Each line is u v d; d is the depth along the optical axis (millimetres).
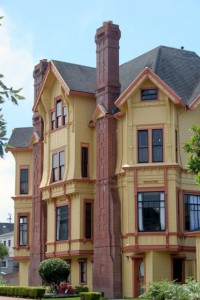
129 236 34156
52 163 41281
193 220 35031
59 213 40219
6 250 77188
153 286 23531
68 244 38375
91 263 37906
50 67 41281
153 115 35094
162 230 33656
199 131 24188
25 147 48219
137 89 35594
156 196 34125
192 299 22438
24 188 48188
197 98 35438
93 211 38281
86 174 38719
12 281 68000
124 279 34938
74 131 38750
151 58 39531
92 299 28031
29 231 47000
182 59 39969
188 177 35312
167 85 34875
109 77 37594
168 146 34469
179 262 34281
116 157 36656
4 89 7512
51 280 35656
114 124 37062
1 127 7500
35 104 43062
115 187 36188
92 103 39875
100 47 38656
